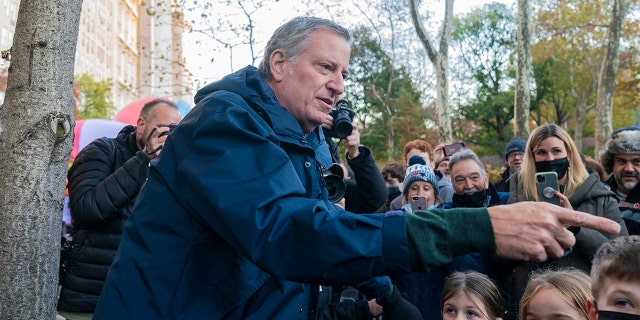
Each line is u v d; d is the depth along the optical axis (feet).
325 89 6.19
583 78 145.18
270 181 4.97
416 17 58.54
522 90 60.85
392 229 4.66
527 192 12.41
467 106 162.20
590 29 121.08
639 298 6.09
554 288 8.64
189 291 5.50
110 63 271.49
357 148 12.03
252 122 5.35
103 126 36.32
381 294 8.64
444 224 4.60
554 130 12.39
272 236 4.79
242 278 5.55
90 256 10.34
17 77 8.73
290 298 5.70
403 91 115.03
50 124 8.66
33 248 8.58
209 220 5.16
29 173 8.59
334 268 4.70
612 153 13.83
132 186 10.08
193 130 5.39
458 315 9.70
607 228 4.30
